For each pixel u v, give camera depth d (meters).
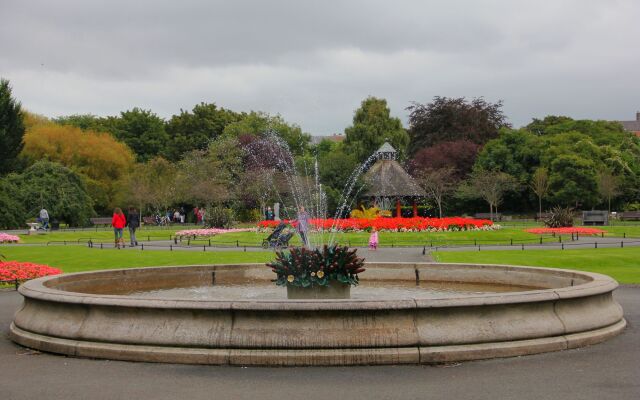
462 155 79.69
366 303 8.27
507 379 7.62
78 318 9.16
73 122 98.19
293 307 8.23
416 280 15.48
